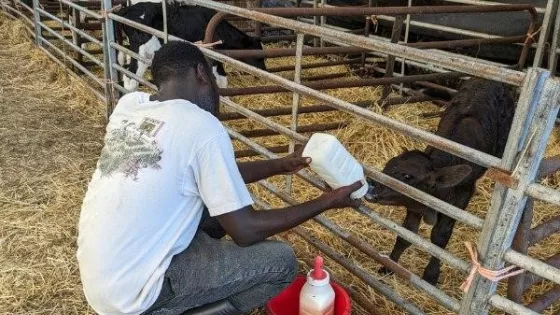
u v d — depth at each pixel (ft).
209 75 6.52
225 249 6.55
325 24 23.53
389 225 7.25
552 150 14.14
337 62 19.71
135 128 6.05
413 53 6.45
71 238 10.37
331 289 7.03
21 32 25.39
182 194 5.99
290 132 8.77
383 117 7.07
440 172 7.94
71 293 8.93
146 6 17.99
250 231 6.10
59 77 20.08
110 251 5.88
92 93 18.42
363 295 8.68
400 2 21.42
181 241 6.24
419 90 19.20
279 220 6.26
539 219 11.43
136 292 6.00
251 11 9.04
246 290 6.77
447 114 11.13
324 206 6.64
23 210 11.21
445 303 6.77
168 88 6.34
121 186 5.86
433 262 9.10
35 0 22.74
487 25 18.47
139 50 17.58
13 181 12.47
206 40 10.24
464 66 5.86
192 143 5.85
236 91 11.17
